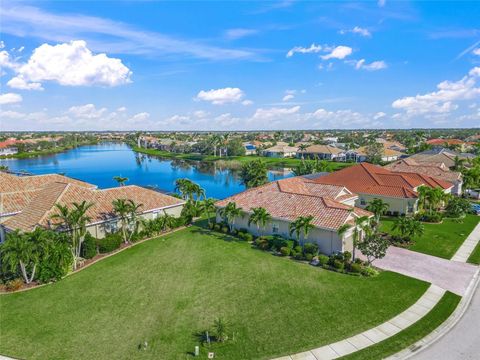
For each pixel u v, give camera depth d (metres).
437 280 26.89
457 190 61.28
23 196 41.03
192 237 39.00
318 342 19.09
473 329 20.27
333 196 42.56
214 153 165.25
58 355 18.59
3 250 25.94
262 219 35.50
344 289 25.31
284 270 29.00
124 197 42.12
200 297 24.67
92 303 24.25
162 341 19.55
